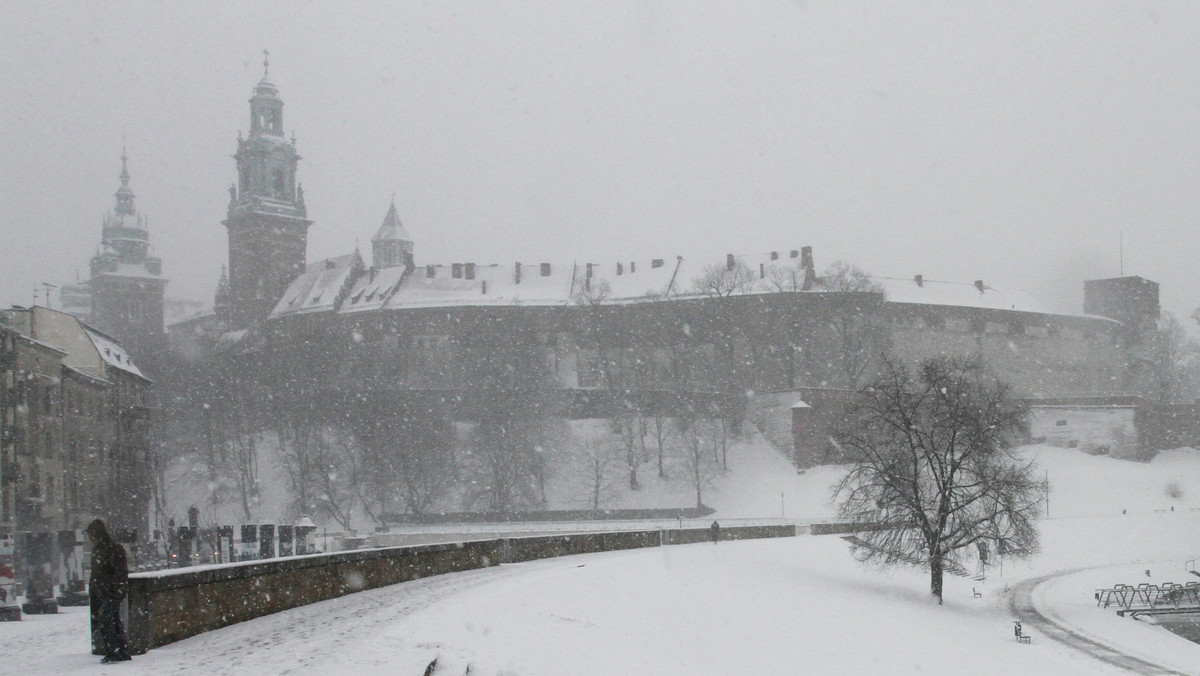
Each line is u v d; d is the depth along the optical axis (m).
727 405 139.25
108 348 91.19
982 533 53.31
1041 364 172.62
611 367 162.00
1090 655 43.75
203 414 142.62
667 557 50.41
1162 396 177.38
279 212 194.00
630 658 22.73
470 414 135.50
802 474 131.50
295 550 61.00
